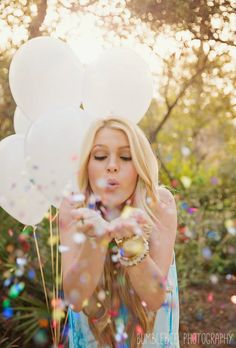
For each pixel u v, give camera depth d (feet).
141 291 5.08
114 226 4.84
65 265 5.36
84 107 7.14
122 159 5.49
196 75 13.00
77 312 5.44
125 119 5.52
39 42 6.86
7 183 7.09
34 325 10.16
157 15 10.30
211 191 17.75
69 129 6.45
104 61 6.97
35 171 6.49
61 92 6.85
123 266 5.24
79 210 4.89
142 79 6.98
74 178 6.32
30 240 10.86
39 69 6.72
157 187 5.67
